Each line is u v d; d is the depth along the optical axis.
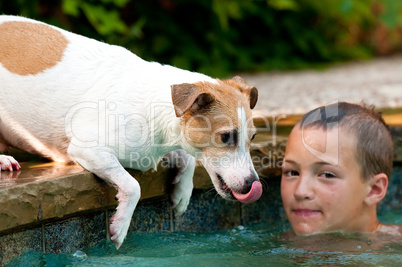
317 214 4.08
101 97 3.67
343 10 12.84
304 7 14.38
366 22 15.96
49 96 3.74
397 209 5.29
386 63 14.62
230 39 13.11
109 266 3.36
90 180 3.59
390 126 5.34
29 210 3.24
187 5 11.81
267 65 13.23
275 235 4.27
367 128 4.15
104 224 3.83
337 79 11.14
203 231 4.38
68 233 3.59
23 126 3.87
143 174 3.91
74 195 3.49
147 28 11.28
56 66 3.78
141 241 3.89
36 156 4.23
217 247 3.88
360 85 9.96
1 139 4.11
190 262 3.46
